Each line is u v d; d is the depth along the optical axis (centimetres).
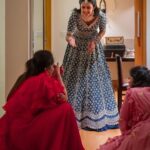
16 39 437
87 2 459
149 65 488
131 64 800
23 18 435
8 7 432
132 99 266
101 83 472
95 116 459
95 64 470
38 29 506
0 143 281
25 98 286
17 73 439
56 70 317
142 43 510
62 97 295
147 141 245
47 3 579
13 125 283
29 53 441
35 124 281
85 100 464
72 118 293
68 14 616
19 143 280
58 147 279
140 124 255
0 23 376
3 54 389
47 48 580
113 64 809
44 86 287
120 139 272
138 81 276
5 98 416
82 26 468
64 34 616
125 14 828
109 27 830
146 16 486
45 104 288
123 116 272
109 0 823
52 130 283
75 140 291
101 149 290
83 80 467
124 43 827
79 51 473
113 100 479
